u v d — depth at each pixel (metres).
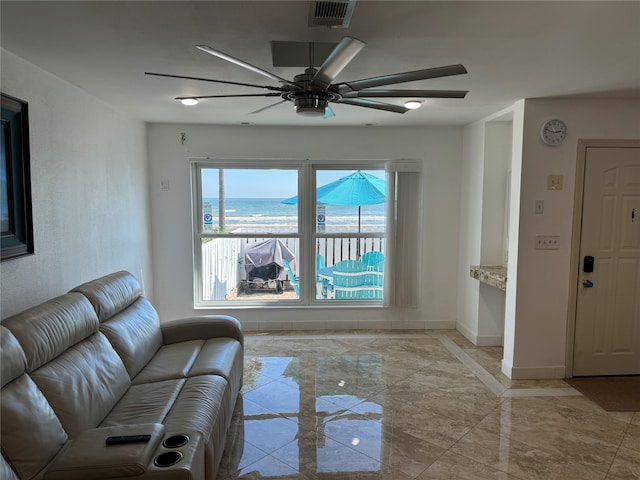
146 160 4.72
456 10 1.86
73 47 2.32
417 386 3.60
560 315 3.72
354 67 2.67
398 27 2.06
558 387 3.59
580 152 3.59
